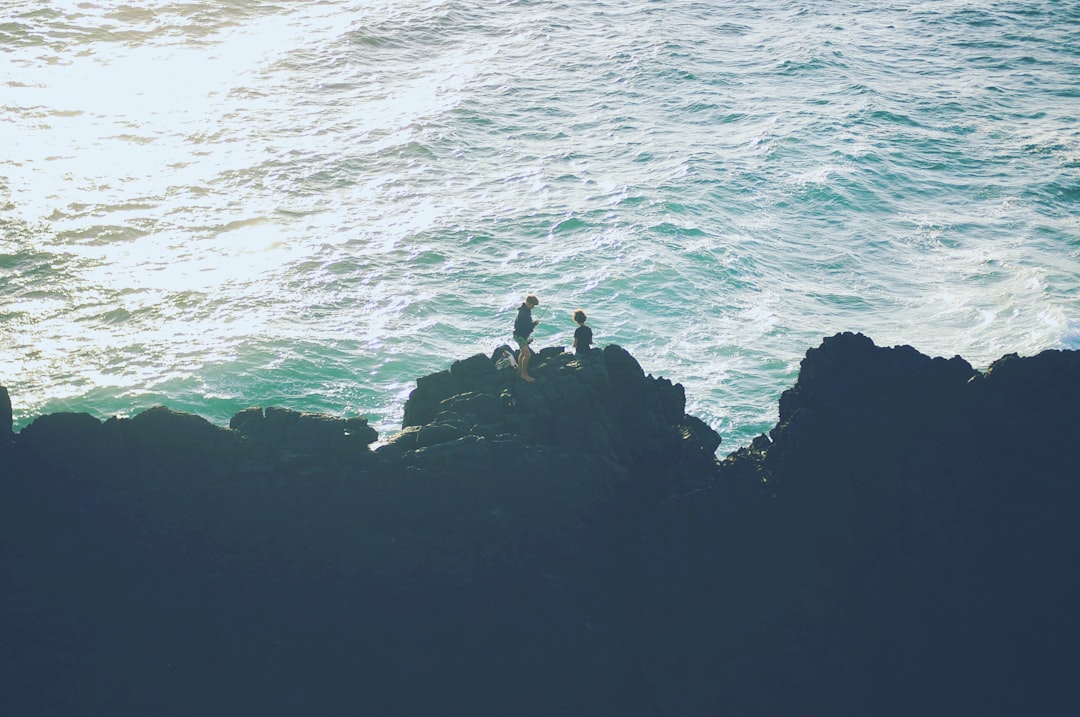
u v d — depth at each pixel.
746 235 45.53
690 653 20.09
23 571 19.47
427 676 19.69
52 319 37.78
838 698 19.84
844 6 72.81
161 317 38.16
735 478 21.33
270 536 20.22
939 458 20.81
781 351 38.19
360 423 21.75
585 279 41.75
